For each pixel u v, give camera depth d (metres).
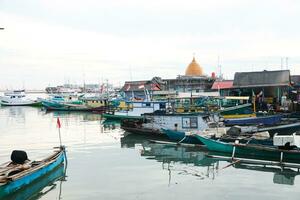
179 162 24.89
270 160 24.19
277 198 17.02
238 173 21.56
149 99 55.91
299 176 20.75
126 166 23.77
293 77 60.09
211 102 48.44
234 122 36.56
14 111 78.94
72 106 75.31
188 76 82.06
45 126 48.44
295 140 23.73
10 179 16.73
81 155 27.64
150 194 17.72
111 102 68.75
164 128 34.62
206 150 28.66
